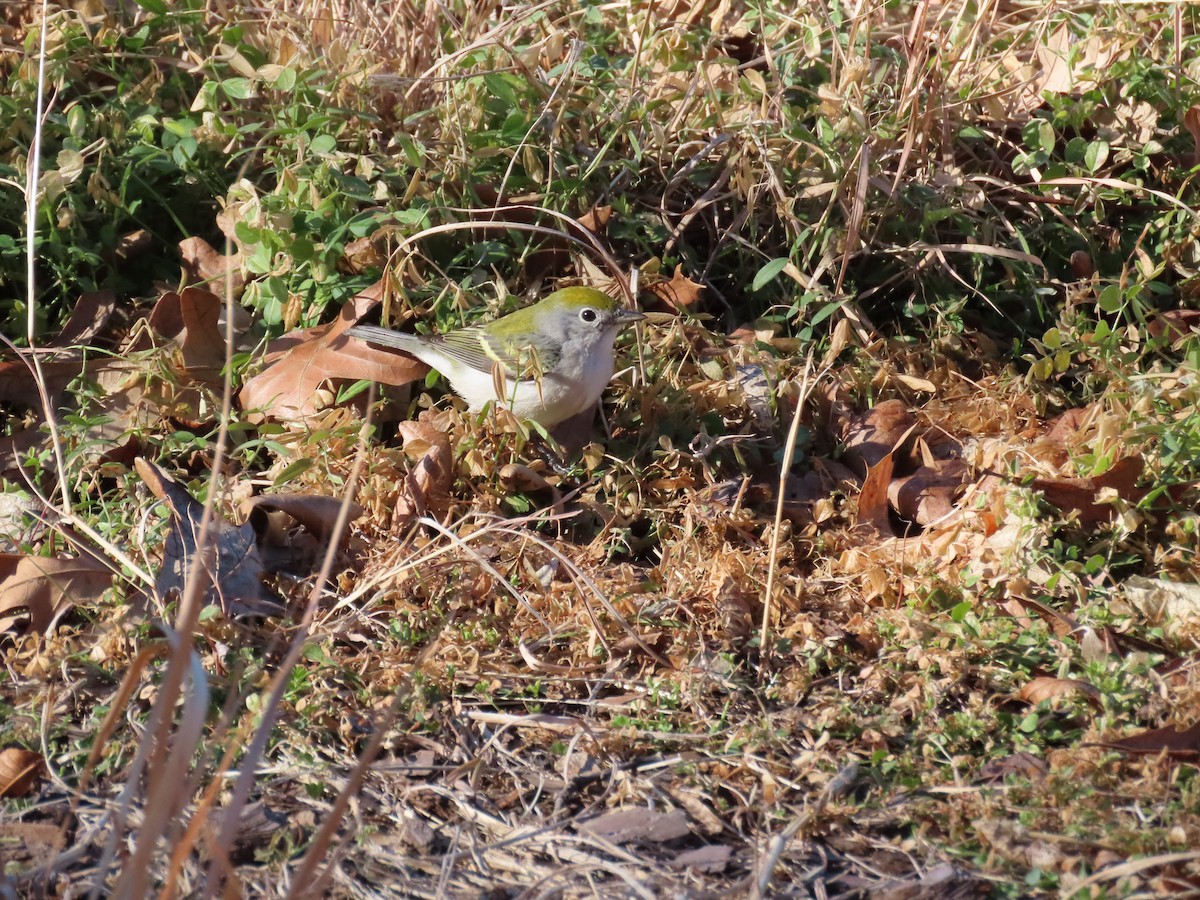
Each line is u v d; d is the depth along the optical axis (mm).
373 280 6016
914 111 5945
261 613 4559
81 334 5992
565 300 5551
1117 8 6828
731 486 5426
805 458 5711
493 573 4527
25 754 3811
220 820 3615
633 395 5863
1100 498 4871
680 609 4680
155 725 3031
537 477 5355
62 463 4926
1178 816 3502
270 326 5957
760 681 4320
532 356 5332
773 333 6000
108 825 3566
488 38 6297
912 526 5320
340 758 3922
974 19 6777
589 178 6449
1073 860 3365
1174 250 6266
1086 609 4488
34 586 4527
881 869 3451
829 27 6449
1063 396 5887
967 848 3516
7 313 6113
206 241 6543
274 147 6312
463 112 6285
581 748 3986
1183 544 4777
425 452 5328
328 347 5711
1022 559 4691
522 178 6297
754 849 3533
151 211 6527
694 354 6059
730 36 6820
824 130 6051
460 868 3480
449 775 3869
